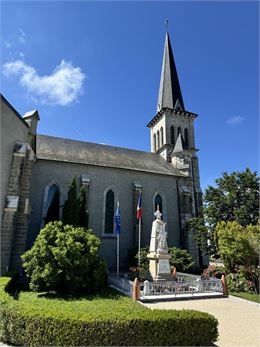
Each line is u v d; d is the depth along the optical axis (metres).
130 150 33.00
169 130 36.66
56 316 6.39
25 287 14.36
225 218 22.59
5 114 16.41
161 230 17.97
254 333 8.21
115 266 23.28
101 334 6.16
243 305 12.36
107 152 29.61
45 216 21.69
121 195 25.72
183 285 14.55
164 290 14.02
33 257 12.97
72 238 13.62
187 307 11.77
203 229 23.52
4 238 15.43
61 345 6.12
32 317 6.51
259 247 15.62
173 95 39.69
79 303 10.82
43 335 6.28
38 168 22.88
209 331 6.83
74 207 20.19
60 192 23.05
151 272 17.52
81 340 6.11
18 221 17.14
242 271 17.12
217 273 19.02
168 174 28.58
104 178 25.39
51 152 24.70
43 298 11.62
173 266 20.75
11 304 7.28
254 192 22.11
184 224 27.09
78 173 24.33
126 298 12.84
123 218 25.11
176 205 28.31
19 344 6.60
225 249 17.03
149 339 6.34
